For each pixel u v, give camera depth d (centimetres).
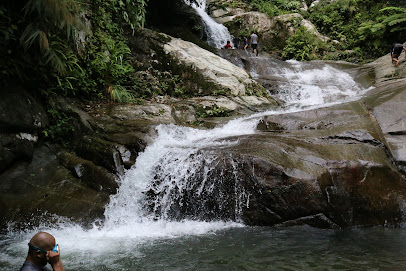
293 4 2128
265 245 427
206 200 534
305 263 370
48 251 234
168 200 559
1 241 465
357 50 1686
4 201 526
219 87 1006
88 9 896
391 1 1878
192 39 1550
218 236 465
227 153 540
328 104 866
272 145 554
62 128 696
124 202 569
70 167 632
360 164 525
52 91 731
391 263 366
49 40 698
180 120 830
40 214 521
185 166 561
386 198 509
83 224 518
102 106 819
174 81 1033
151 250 422
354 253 396
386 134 627
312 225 483
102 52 890
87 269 369
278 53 1825
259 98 1035
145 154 616
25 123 616
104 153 634
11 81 635
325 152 543
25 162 614
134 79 984
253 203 504
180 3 1784
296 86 1145
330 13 1964
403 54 1302
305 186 484
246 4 2134
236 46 1847
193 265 374
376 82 1209
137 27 1119
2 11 600
